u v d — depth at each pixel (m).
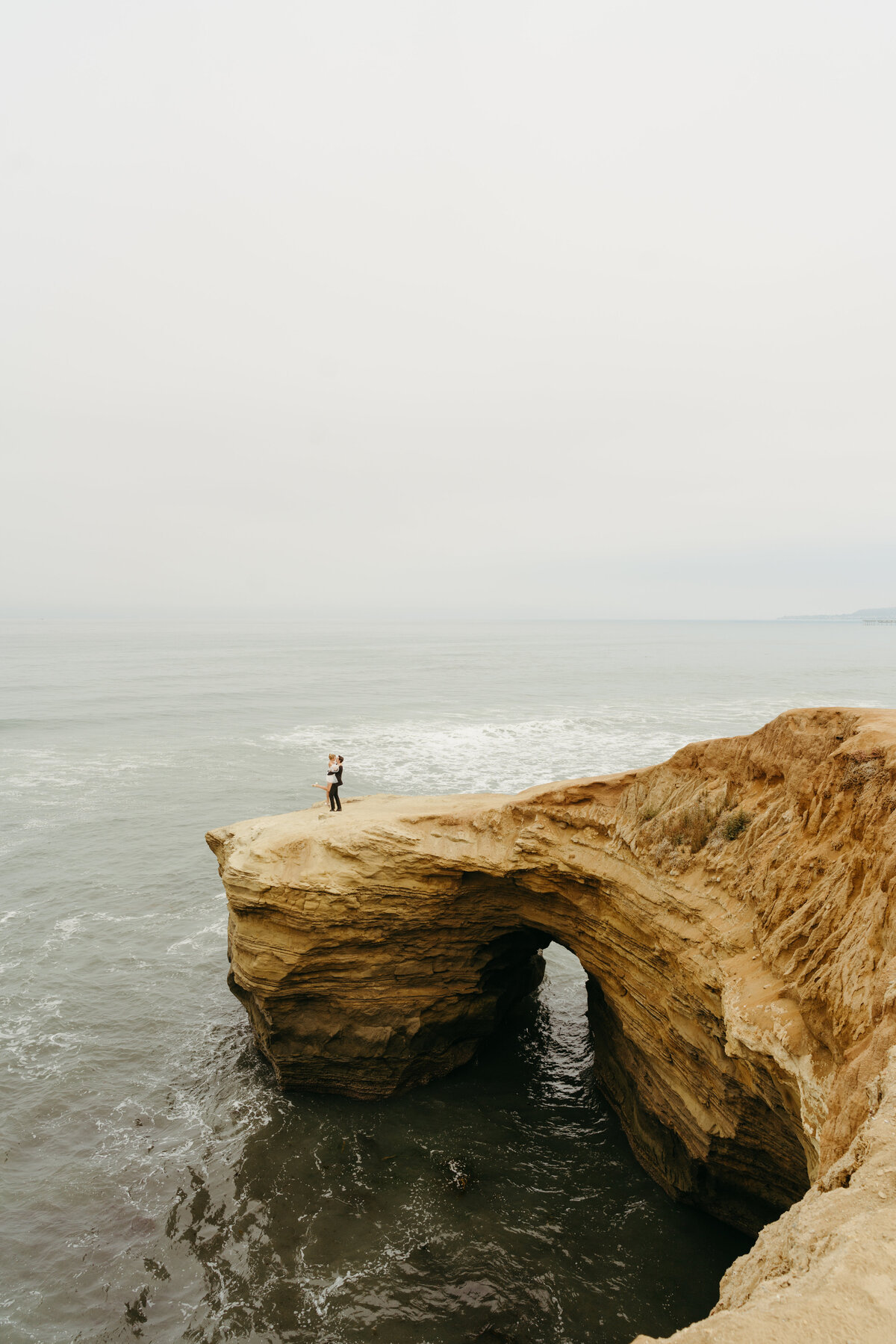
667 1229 13.77
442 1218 14.05
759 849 12.23
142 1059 19.03
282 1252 13.40
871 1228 4.56
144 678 102.62
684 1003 13.08
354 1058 17.44
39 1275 13.05
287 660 141.12
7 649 167.75
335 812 19.67
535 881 16.36
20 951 24.20
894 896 8.70
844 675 107.12
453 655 160.12
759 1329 3.98
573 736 57.84
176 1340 11.95
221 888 29.34
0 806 39.31
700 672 114.94
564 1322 12.02
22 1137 16.20
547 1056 19.56
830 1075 8.65
